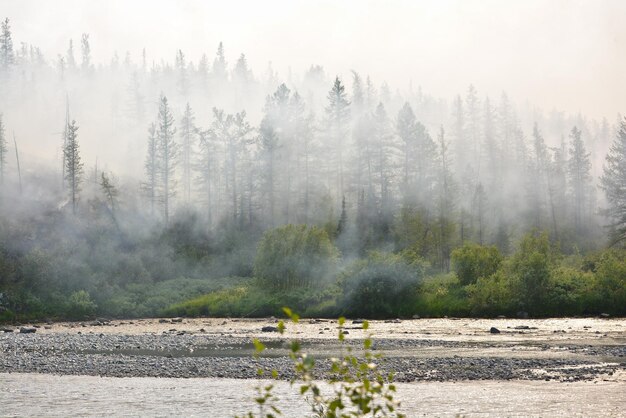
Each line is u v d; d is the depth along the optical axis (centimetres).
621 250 7738
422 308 6106
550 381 2428
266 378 2645
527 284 5912
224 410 1991
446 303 6106
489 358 3034
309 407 1986
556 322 5062
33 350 3769
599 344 3547
